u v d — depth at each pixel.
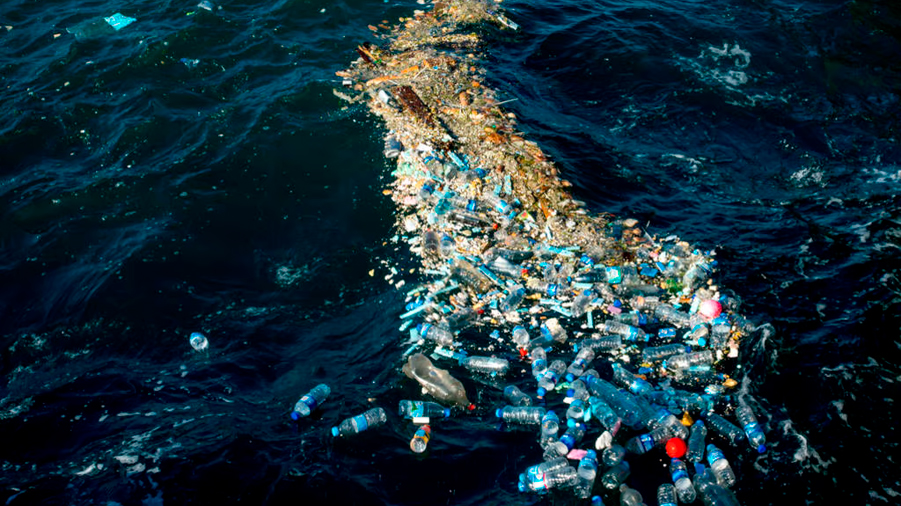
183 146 11.02
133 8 14.14
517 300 8.80
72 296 8.70
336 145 11.21
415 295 8.94
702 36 14.02
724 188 10.84
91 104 11.69
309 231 9.88
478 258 9.43
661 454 7.04
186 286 8.97
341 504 6.52
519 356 8.12
